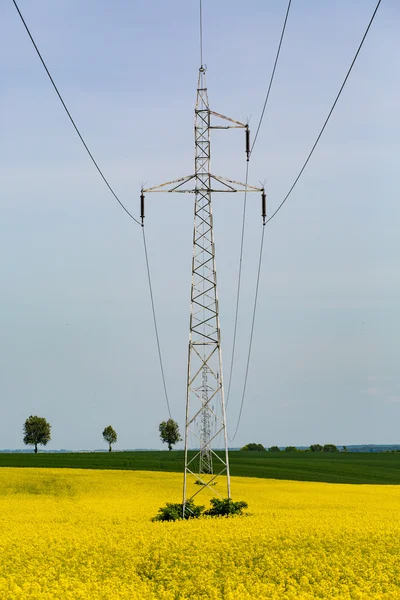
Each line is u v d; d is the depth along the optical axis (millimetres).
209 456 67562
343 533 31812
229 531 32906
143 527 35375
